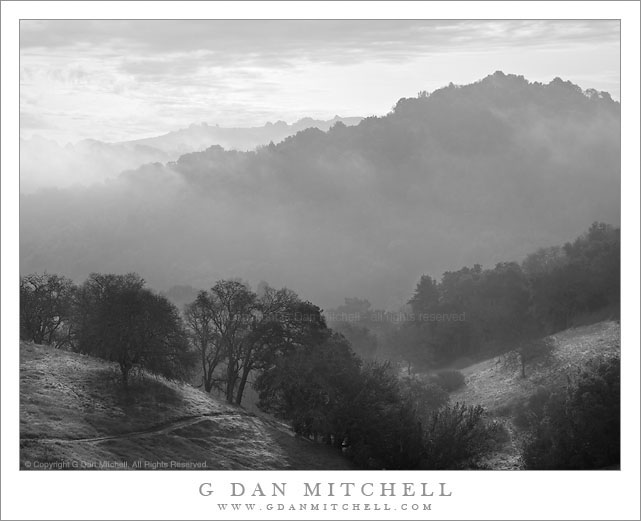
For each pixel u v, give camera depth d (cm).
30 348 6969
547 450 7012
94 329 6694
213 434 6134
